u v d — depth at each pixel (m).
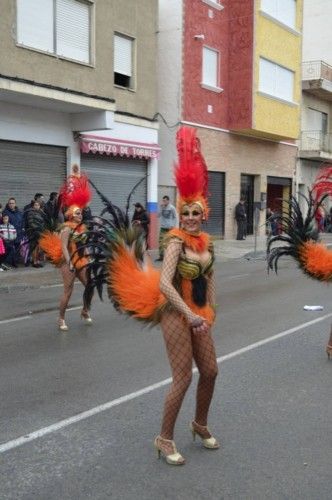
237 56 23.98
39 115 16.25
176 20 21.47
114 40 18.55
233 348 7.16
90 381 5.83
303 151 30.06
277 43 25.59
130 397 5.35
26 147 16.08
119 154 18.80
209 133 23.33
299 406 5.14
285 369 6.28
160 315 4.03
